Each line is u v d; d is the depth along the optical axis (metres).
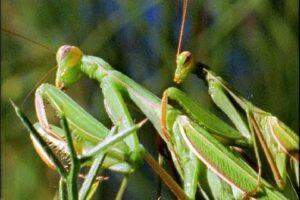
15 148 0.44
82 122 0.37
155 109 0.38
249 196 0.37
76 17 0.44
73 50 0.38
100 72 0.38
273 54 0.44
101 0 0.44
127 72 0.44
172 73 0.44
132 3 0.44
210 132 0.38
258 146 0.38
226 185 0.38
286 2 0.43
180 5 0.44
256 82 0.44
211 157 0.37
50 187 0.44
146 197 0.43
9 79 0.45
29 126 0.34
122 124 0.37
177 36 0.44
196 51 0.44
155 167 0.37
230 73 0.44
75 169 0.34
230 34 0.44
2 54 0.45
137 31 0.44
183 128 0.38
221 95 0.38
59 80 0.38
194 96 0.43
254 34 0.44
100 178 0.37
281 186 0.38
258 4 0.43
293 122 0.43
